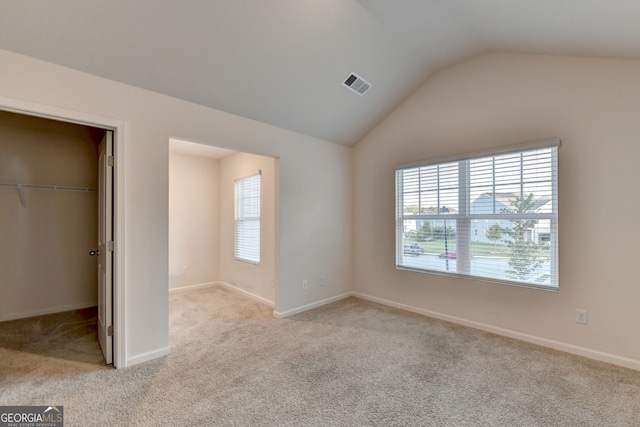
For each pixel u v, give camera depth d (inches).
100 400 73.0
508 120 111.5
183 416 67.5
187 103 102.8
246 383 81.0
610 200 91.0
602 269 92.5
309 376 84.7
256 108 117.4
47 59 76.3
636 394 75.4
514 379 82.8
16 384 79.7
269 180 155.7
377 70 119.6
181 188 185.6
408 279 143.6
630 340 88.4
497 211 114.2
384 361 93.4
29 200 136.5
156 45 82.9
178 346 104.3
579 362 91.9
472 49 114.7
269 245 155.6
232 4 79.3
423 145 137.4
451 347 103.0
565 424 65.1
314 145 149.9
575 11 72.6
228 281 190.9
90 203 152.0
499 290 114.2
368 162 161.6
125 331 89.5
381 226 155.6
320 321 129.5
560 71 99.8
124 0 70.9
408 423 65.7
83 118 82.0
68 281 146.1
